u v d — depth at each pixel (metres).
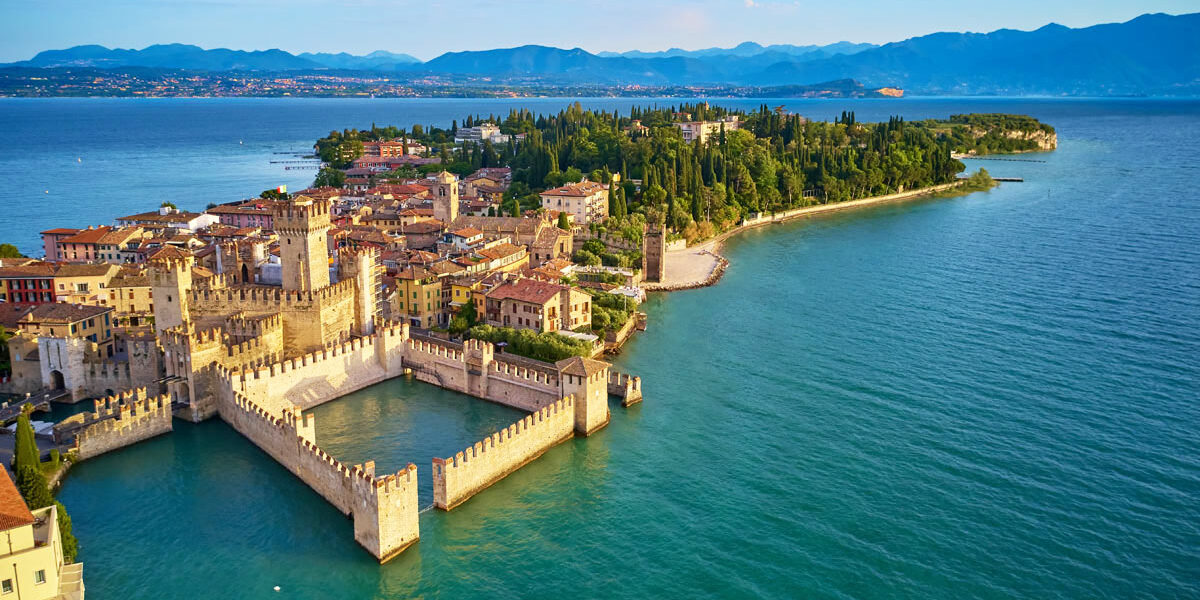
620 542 83.88
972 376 127.62
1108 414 112.88
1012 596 75.38
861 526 86.38
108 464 98.81
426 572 78.56
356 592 75.38
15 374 119.62
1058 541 83.50
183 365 111.06
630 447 105.06
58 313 132.62
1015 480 95.31
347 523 86.00
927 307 168.12
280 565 78.88
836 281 194.50
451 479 88.62
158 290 125.69
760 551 82.19
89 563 78.31
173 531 84.00
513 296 145.88
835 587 76.75
